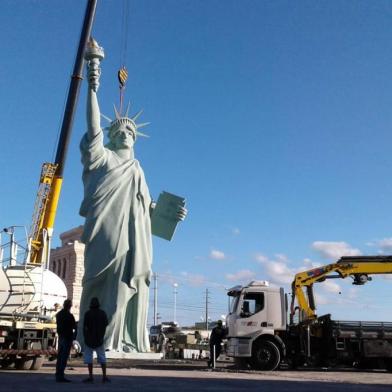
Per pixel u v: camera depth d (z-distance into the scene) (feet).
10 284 87.40
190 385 58.70
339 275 116.47
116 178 136.67
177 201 147.95
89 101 134.00
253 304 108.47
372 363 113.50
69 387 51.29
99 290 133.28
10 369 84.79
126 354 128.57
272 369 104.06
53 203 165.58
